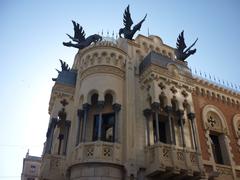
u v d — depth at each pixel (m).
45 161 18.91
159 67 20.44
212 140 22.64
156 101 18.56
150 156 16.92
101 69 20.11
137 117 19.11
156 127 17.66
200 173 16.95
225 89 25.84
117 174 16.19
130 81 20.67
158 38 26.72
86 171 15.82
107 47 21.39
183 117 19.86
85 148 16.61
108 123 19.28
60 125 22.19
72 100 22.64
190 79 22.00
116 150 16.77
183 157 17.02
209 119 23.03
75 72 24.84
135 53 23.19
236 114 24.94
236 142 22.83
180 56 26.20
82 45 24.61
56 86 22.77
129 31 24.81
